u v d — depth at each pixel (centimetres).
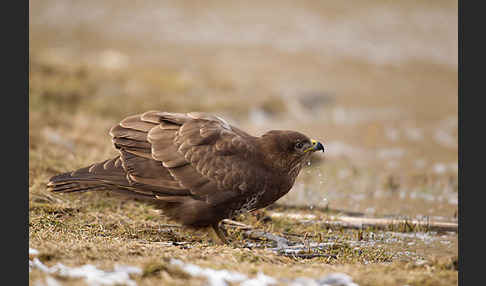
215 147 873
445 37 3638
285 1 4322
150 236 909
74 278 645
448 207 1216
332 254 867
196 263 727
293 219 1068
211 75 2639
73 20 3816
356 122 2116
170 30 3691
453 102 2503
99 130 1569
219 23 3853
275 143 890
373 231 1041
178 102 2039
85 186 886
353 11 4109
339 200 1247
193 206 873
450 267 769
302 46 3459
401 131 1992
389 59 3288
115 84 2091
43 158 1221
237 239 938
